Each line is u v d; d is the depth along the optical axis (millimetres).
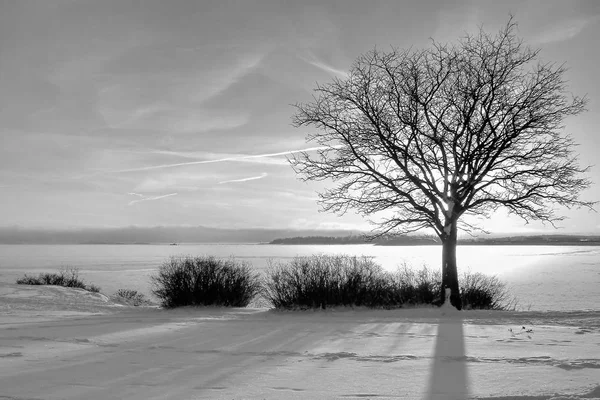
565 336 10977
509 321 13773
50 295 25062
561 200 17734
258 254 113125
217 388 6992
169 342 10703
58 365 8453
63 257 132000
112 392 6805
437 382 7164
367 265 19438
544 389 6656
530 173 17672
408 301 18062
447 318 14727
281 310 17609
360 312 16812
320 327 12922
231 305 20047
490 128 17734
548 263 87188
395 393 6668
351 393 6695
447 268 17469
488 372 7660
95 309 19172
